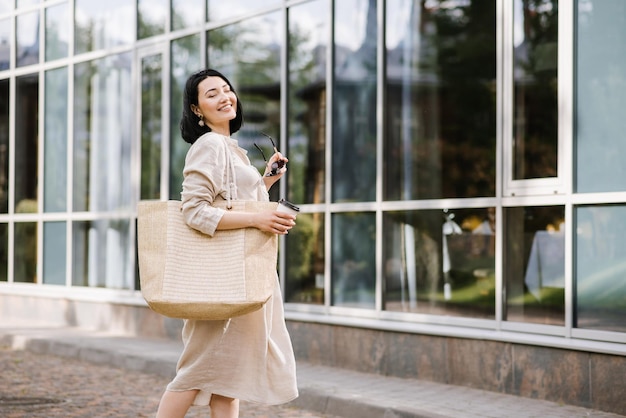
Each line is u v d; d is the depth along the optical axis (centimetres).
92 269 1332
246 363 473
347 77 974
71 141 1377
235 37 1123
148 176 1256
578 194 742
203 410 774
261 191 494
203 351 474
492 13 827
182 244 457
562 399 737
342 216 973
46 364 1055
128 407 793
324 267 990
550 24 774
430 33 888
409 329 864
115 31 1313
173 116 1218
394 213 916
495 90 822
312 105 1017
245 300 449
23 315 1443
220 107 489
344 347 941
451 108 865
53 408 788
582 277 741
